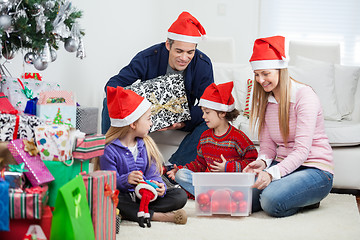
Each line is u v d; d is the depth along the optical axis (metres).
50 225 1.49
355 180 3.07
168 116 2.86
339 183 3.09
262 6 5.21
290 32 5.21
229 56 4.26
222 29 5.22
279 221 2.22
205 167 2.76
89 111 2.50
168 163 2.87
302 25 5.20
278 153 2.54
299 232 2.03
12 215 1.42
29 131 1.79
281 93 2.41
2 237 1.50
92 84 3.74
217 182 2.29
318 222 2.22
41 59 2.08
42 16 1.96
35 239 1.41
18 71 2.81
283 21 5.20
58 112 2.00
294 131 2.46
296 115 2.44
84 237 1.51
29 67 2.94
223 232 2.00
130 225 2.11
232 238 1.91
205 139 2.70
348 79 3.71
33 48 2.14
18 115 1.79
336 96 3.66
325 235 1.99
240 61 5.23
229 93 2.58
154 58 2.97
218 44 4.27
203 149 2.71
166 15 5.27
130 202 2.17
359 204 2.78
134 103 2.18
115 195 1.78
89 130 2.53
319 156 2.44
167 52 2.96
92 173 1.74
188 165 2.75
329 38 5.18
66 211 1.44
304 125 2.38
